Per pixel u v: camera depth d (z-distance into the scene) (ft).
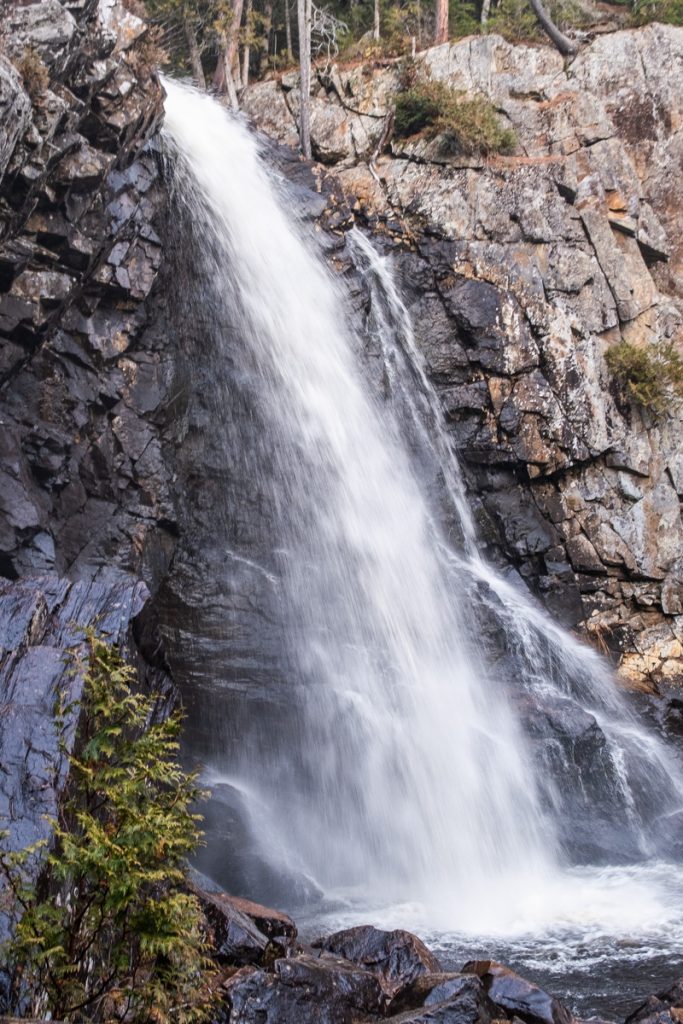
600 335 63.41
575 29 78.59
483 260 62.80
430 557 57.21
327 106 71.46
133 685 26.40
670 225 69.51
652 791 51.19
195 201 54.39
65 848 14.15
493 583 58.80
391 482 58.08
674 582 60.34
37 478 42.98
